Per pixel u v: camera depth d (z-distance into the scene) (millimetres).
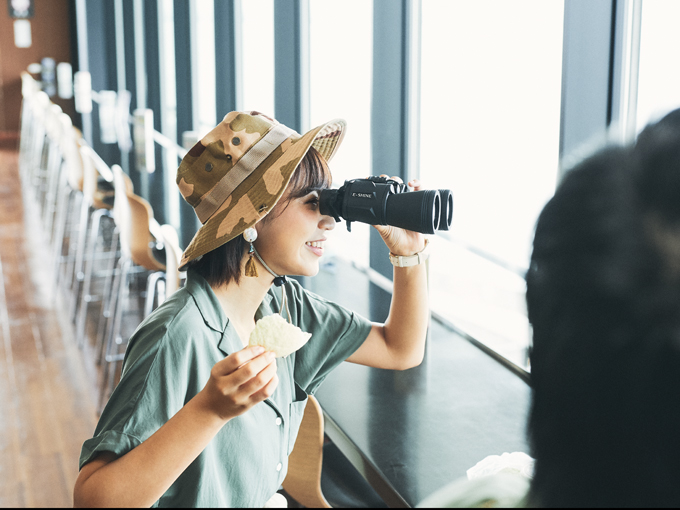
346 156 3756
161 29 7371
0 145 10227
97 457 853
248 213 970
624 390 286
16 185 7742
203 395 785
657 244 276
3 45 10859
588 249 294
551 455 315
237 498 1006
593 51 1717
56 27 10984
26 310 4152
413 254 1194
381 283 2789
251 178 1005
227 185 1016
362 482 1751
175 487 942
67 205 6125
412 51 2879
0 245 5523
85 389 3176
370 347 1229
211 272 1020
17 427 2834
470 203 2990
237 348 1026
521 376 1838
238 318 1059
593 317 292
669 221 274
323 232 1069
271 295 1179
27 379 3258
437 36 2920
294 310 1193
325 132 1111
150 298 3205
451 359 1960
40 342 3688
